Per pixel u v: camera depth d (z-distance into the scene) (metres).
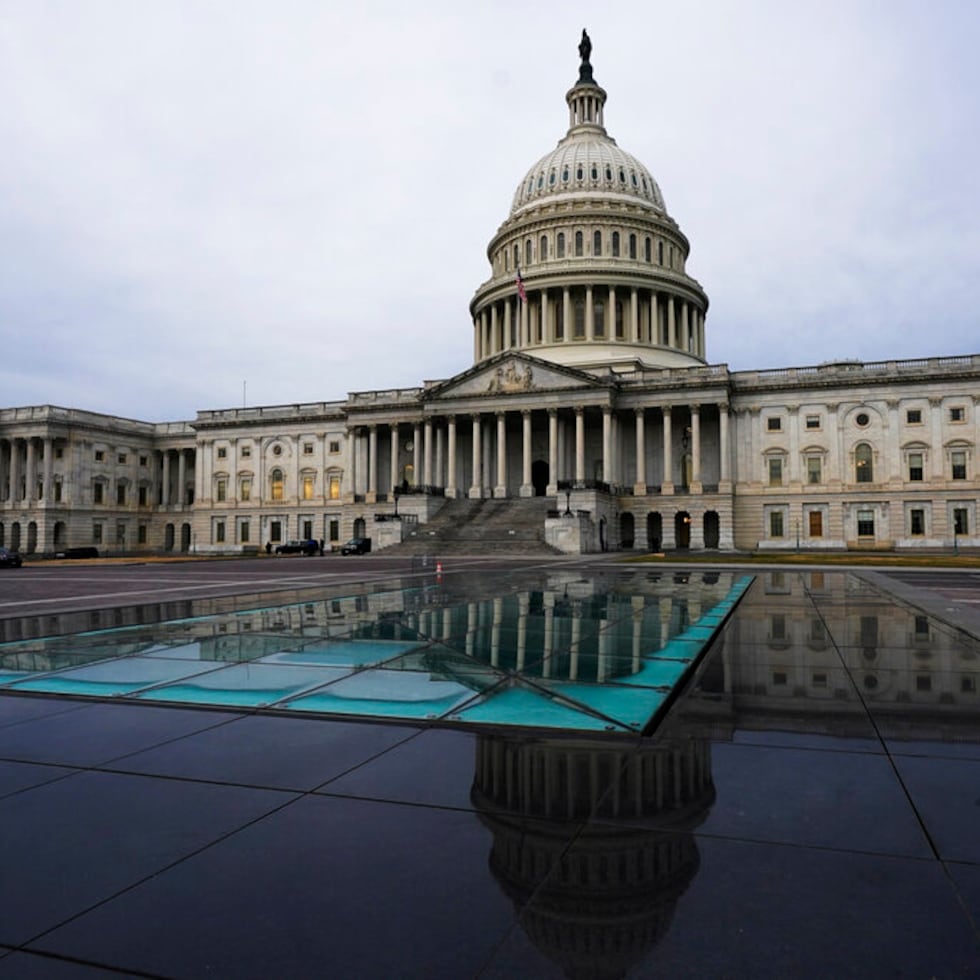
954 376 82.06
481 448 95.19
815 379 86.12
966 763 6.82
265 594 26.58
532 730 8.02
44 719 8.66
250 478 110.88
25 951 3.99
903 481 83.31
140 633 15.65
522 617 18.36
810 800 5.91
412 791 6.21
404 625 16.80
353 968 3.79
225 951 3.97
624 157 119.25
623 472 95.00
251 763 6.98
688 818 5.57
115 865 4.95
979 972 3.68
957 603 21.50
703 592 26.31
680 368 91.19
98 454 110.88
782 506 86.94
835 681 10.51
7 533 106.62
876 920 4.16
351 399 103.12
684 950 3.88
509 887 4.59
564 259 109.25
